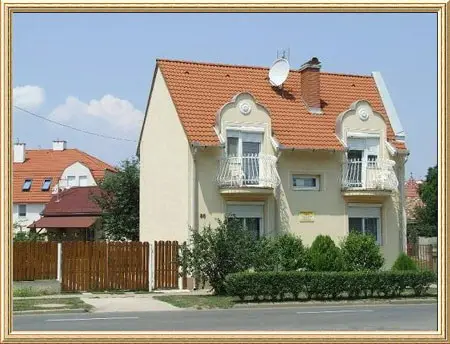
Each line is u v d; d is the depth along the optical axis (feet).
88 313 65.36
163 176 97.04
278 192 93.71
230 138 91.97
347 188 97.25
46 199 176.35
